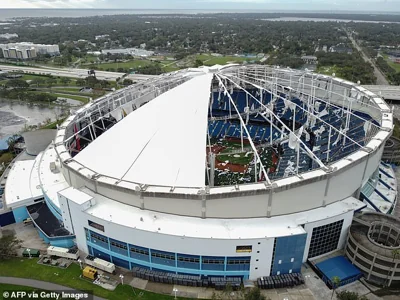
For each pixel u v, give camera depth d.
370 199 75.75
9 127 146.75
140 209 63.69
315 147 98.81
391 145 104.94
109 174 68.31
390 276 58.03
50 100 179.12
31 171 89.50
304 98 117.62
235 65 128.25
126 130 79.12
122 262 64.06
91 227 63.22
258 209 60.72
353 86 111.31
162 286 60.28
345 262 62.44
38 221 74.06
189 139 73.44
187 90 90.88
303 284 59.59
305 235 56.84
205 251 57.19
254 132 120.88
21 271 64.31
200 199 59.31
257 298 53.00
